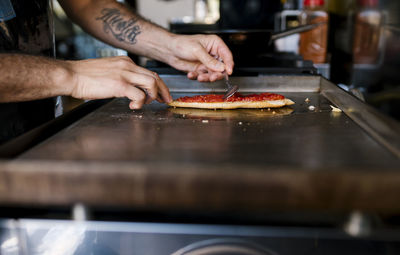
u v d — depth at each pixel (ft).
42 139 2.98
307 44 7.00
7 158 2.48
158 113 3.99
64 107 5.08
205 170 1.93
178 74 5.16
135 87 3.57
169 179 1.95
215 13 17.72
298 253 2.63
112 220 2.52
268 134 3.16
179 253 2.68
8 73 3.11
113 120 3.69
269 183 1.92
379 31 6.39
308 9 7.03
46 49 4.66
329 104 4.29
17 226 2.45
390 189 1.88
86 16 5.22
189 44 4.70
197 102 4.19
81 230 2.83
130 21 5.21
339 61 7.27
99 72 3.53
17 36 4.27
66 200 2.02
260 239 2.68
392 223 2.12
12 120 4.30
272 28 7.55
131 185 1.98
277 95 4.36
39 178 1.99
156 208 2.01
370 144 2.84
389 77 6.24
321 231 2.36
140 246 2.84
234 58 5.46
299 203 1.94
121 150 2.74
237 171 1.92
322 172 1.89
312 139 2.99
